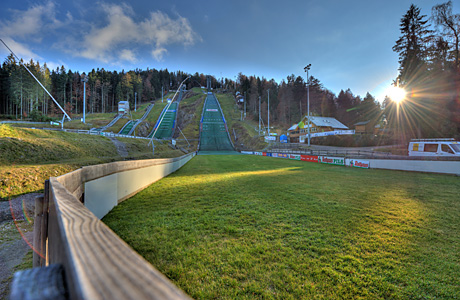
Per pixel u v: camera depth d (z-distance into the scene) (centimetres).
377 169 1574
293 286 257
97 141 2780
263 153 4244
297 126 7162
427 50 3175
